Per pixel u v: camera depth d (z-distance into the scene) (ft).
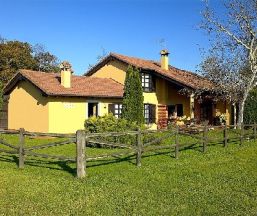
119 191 32.81
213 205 28.94
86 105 89.15
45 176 38.47
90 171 41.37
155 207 28.27
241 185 35.53
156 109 104.94
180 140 67.77
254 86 95.35
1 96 87.71
